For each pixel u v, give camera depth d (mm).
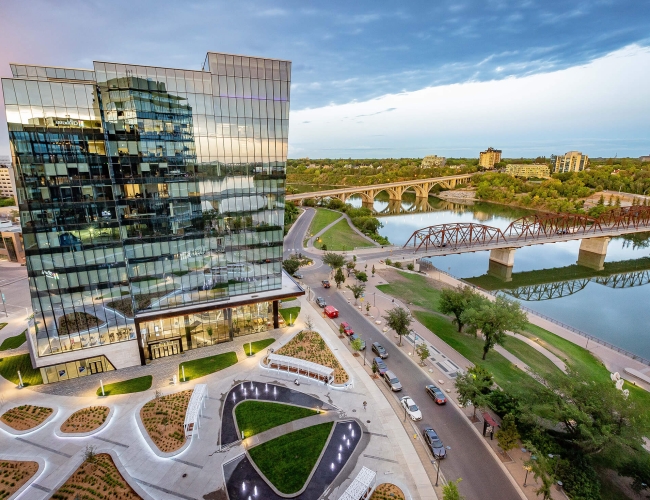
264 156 56438
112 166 47031
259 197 57375
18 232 99250
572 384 39219
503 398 41719
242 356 54125
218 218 55031
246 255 58500
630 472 34375
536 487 34125
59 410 42812
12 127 41219
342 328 60656
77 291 46750
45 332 46156
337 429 40531
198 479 34156
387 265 103062
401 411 43531
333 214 181750
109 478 33938
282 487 33469
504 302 58250
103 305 48469
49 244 44500
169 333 53938
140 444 38125
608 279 118062
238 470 35219
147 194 49500
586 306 94375
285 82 55562
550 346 63781
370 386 47969
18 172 42188
